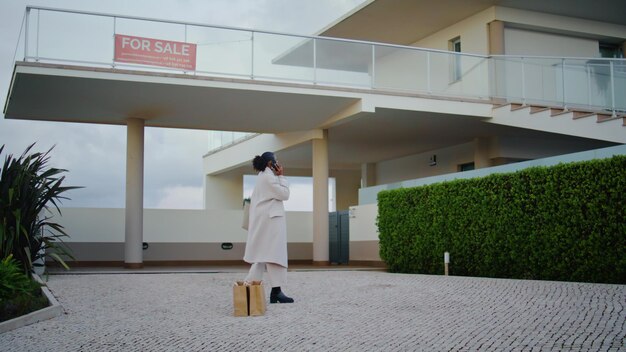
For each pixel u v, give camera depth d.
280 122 17.97
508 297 8.29
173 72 14.76
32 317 7.56
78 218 18.33
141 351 5.80
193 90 15.09
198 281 11.58
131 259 16.75
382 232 15.10
